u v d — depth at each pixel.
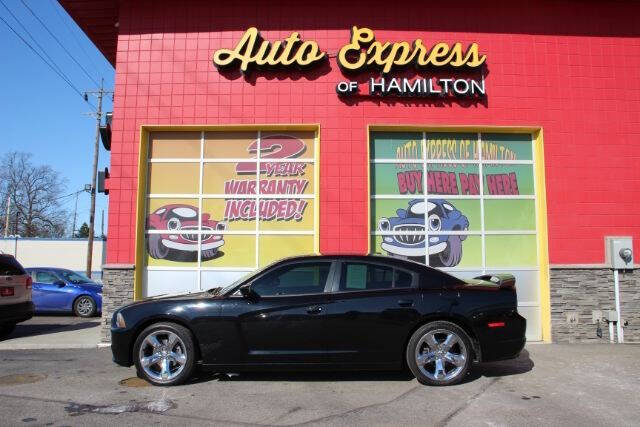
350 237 9.89
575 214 10.05
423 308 6.57
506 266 10.20
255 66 10.23
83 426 5.11
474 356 6.76
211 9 10.43
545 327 9.92
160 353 6.63
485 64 10.34
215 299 6.67
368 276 6.79
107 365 7.84
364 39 10.12
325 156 10.07
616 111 10.34
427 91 10.13
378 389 6.43
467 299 6.65
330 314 6.52
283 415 5.46
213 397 6.09
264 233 10.16
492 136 10.51
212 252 10.13
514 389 6.43
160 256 10.12
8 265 11.07
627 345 9.49
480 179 10.38
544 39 10.48
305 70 10.23
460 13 10.48
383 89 10.08
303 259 6.88
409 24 10.43
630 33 10.56
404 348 6.60
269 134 10.41
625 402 5.92
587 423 5.21
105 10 11.05
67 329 12.25
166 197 10.25
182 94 10.23
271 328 6.51
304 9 10.43
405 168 10.35
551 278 9.89
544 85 10.34
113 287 9.76
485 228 10.27
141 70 10.29
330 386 6.57
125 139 10.11
